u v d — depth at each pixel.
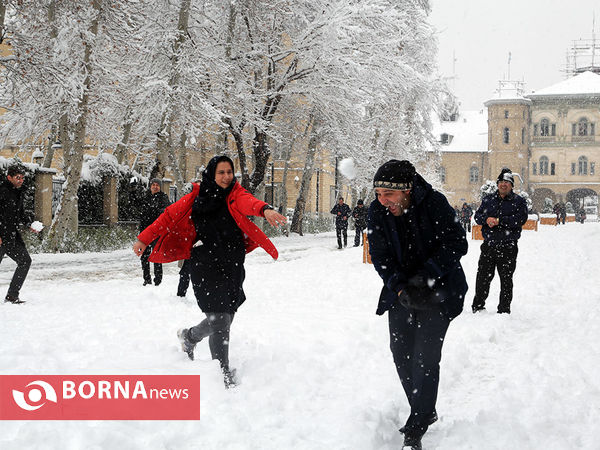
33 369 4.38
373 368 5.00
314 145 32.12
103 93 21.36
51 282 11.29
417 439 3.41
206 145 31.14
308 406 4.01
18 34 17.92
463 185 89.50
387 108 32.41
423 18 29.30
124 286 10.51
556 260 14.91
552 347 5.90
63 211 18.92
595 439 3.60
